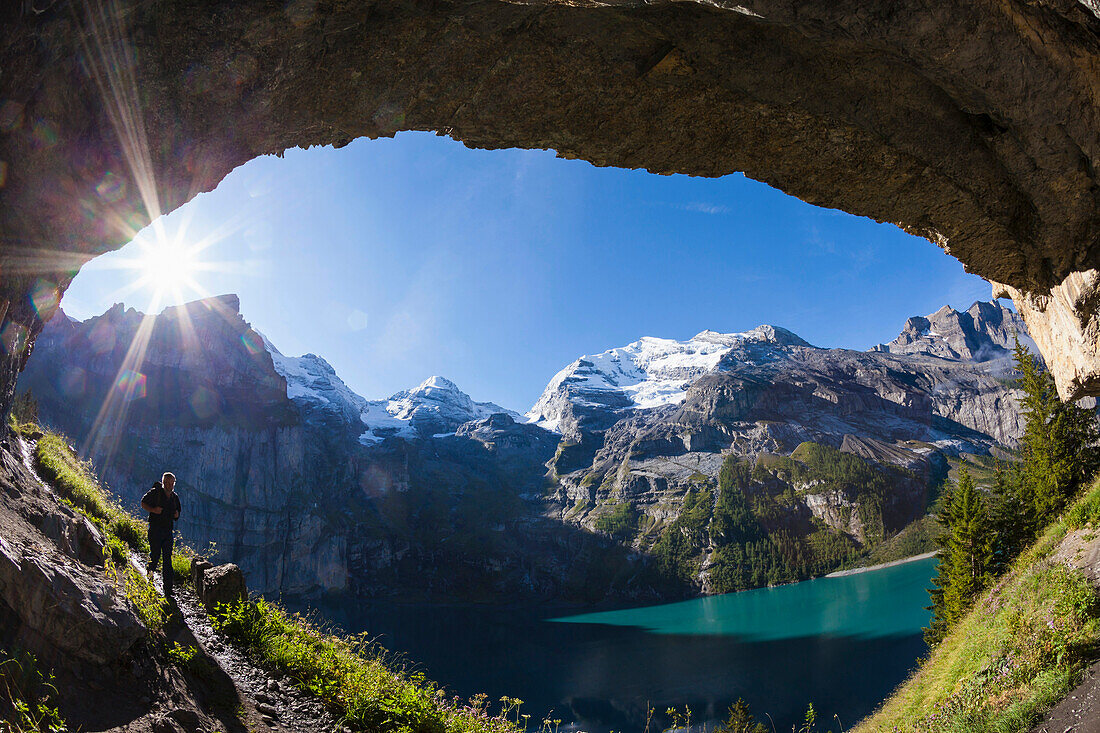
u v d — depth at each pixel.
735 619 142.50
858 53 8.65
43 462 11.09
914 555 180.12
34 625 5.28
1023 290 12.15
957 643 19.08
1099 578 13.14
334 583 195.50
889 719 18.59
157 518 9.17
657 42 8.79
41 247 7.63
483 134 10.34
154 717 5.82
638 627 147.38
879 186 10.92
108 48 6.99
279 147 9.59
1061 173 9.07
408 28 8.25
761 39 8.61
